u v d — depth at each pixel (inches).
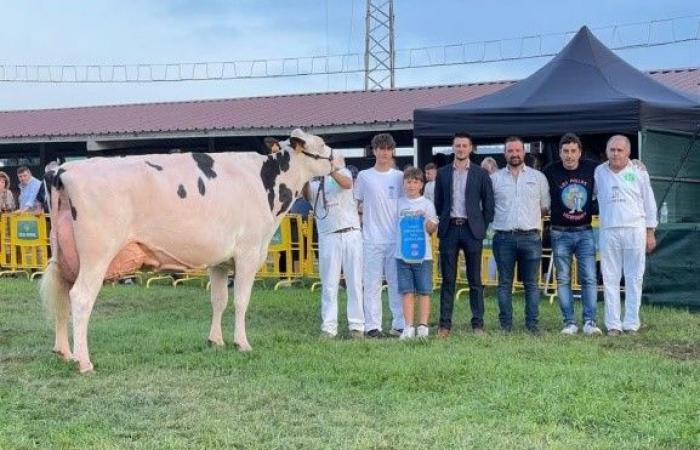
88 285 318.0
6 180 699.4
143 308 496.1
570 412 256.4
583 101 506.9
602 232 406.9
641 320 435.2
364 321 410.0
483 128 526.0
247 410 265.7
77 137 919.7
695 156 610.5
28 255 652.1
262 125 855.1
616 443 229.9
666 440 231.9
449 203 394.3
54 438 236.4
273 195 368.5
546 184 404.8
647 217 406.9
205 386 294.5
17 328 418.6
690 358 346.3
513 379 298.2
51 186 322.7
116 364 327.9
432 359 330.6
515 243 401.7
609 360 332.8
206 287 593.9
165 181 330.6
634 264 403.2
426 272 391.9
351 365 321.4
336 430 242.7
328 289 404.2
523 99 527.5
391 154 406.6
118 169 323.6
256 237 358.6
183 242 335.6
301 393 284.2
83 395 284.4
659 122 504.7
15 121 1027.3
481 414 257.0
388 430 241.8
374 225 406.0
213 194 341.4
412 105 882.1
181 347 362.6
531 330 404.5
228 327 421.7
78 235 315.9
